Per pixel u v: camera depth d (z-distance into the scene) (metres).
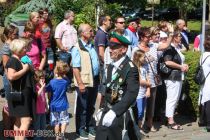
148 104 8.48
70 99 10.49
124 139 5.69
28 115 6.68
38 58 7.55
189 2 27.64
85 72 7.66
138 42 8.45
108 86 5.76
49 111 7.72
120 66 5.73
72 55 7.63
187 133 8.62
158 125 9.01
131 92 5.62
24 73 6.55
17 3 20.59
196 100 9.39
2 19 20.64
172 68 8.64
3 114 7.55
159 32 8.52
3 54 7.16
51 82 7.48
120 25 8.36
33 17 7.45
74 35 10.25
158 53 8.69
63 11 13.51
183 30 10.42
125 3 24.30
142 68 7.96
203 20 11.59
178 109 9.82
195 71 9.17
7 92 6.78
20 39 6.74
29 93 6.67
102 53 8.44
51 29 8.62
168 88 8.71
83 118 7.83
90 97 7.91
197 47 11.77
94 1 14.15
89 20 13.65
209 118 8.66
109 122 5.54
